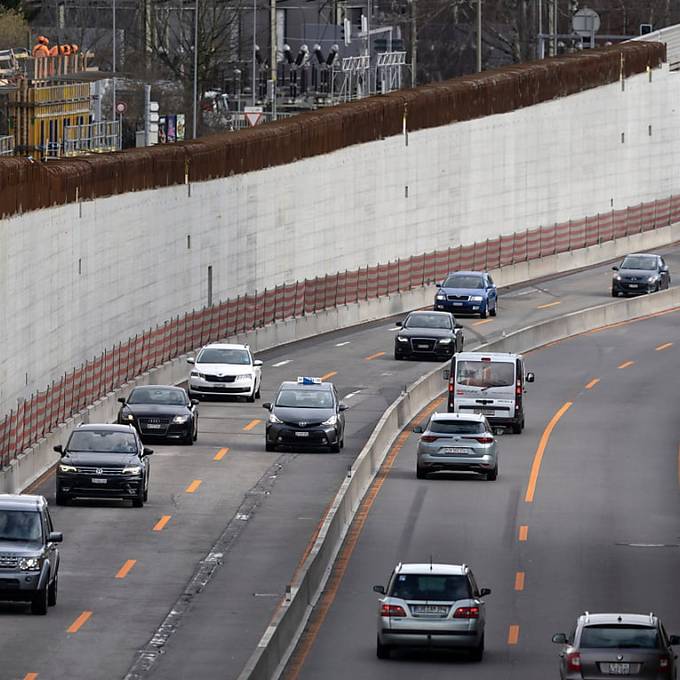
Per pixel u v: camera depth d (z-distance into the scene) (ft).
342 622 412.77
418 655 380.37
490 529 529.04
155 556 477.36
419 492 579.48
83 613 410.52
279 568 468.34
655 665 326.03
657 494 589.73
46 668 358.43
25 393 622.95
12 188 608.19
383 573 469.57
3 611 410.11
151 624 402.93
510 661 376.48
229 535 507.71
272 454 636.07
